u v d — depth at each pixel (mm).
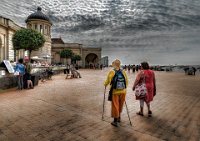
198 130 3816
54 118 4512
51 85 11305
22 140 3215
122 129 3828
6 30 25625
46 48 43438
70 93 8305
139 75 4715
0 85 8570
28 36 23375
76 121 4309
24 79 9547
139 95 4730
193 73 28188
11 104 5863
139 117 4715
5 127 3826
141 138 3375
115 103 4047
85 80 15164
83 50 61781
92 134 3539
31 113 4895
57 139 3287
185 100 7074
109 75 4086
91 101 6617
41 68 18234
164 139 3352
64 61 56219
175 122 4328
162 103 6488
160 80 16750
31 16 42281
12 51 27172
